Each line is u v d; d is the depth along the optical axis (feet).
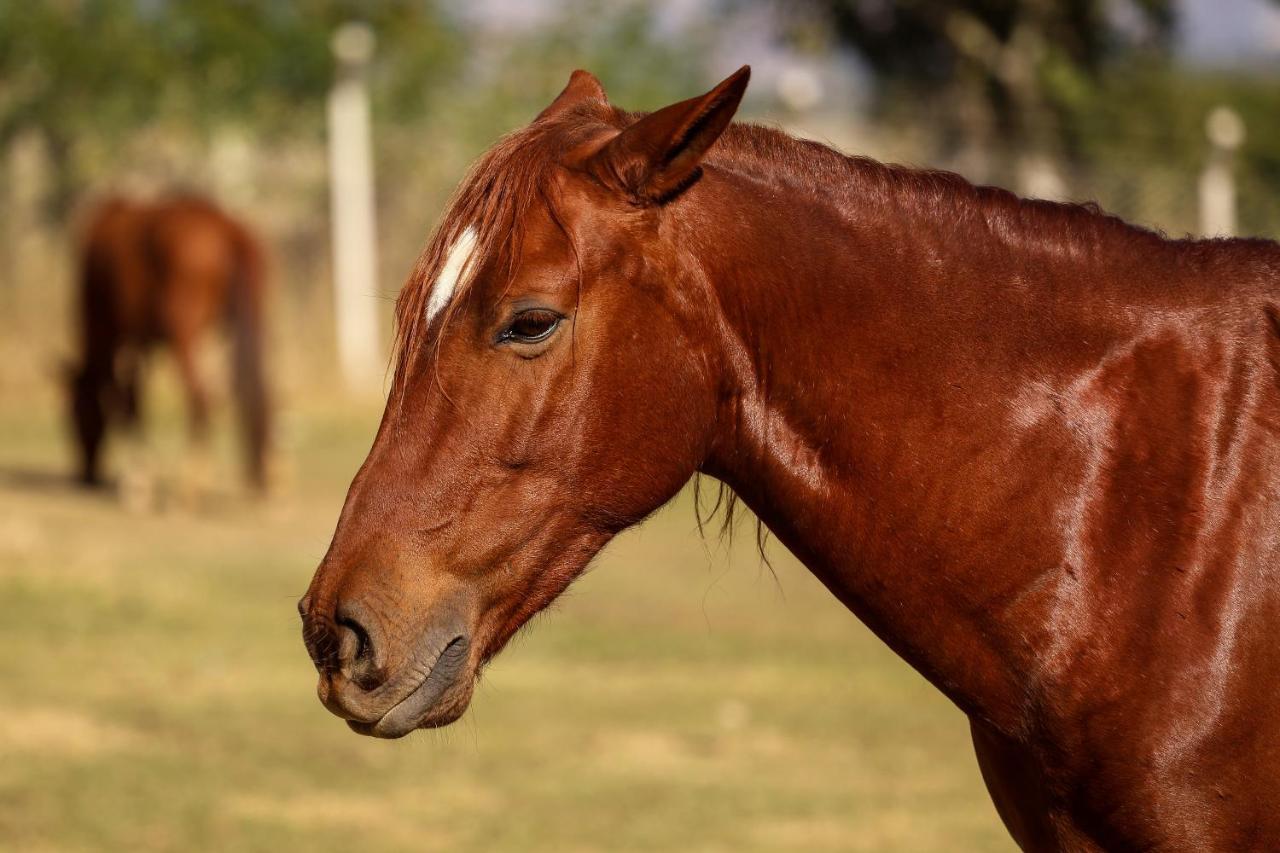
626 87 88.12
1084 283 12.88
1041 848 13.15
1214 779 12.04
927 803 26.91
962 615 12.70
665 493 12.76
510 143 12.55
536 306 12.07
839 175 13.08
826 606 43.24
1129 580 12.30
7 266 80.74
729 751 29.94
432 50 85.46
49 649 35.73
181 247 51.93
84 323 54.85
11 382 79.25
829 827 25.57
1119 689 12.23
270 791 27.12
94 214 55.88
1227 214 76.95
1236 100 99.04
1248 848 12.12
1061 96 92.43
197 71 85.25
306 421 71.20
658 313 12.46
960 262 12.87
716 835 25.09
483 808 26.37
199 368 52.90
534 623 15.64
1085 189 81.10
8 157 81.56
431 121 84.53
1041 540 12.46
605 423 12.38
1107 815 12.46
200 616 39.19
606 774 28.37
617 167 12.31
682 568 48.01
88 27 84.12
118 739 29.89
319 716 31.81
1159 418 12.55
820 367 12.76
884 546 12.78
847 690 34.42
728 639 38.93
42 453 64.90
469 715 31.99
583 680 34.94
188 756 28.94
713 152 13.00
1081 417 12.57
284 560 45.60
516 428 12.21
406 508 12.17
